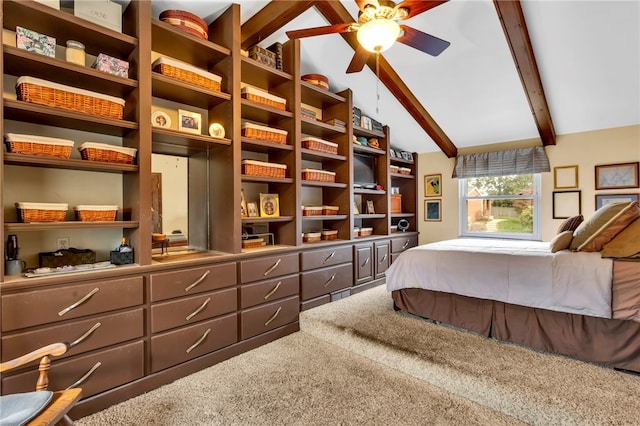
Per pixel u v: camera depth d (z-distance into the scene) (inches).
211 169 112.7
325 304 134.9
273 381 86.8
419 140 199.0
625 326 81.0
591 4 100.5
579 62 123.7
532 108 148.6
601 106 145.0
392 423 70.2
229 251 105.2
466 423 70.4
